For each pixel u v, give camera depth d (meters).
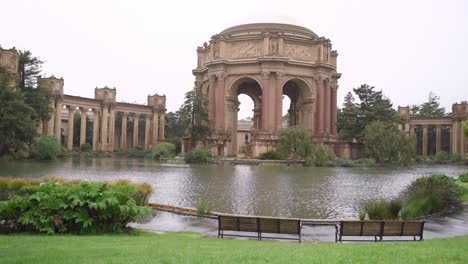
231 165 59.72
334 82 88.50
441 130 116.00
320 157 61.41
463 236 14.91
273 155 65.12
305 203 23.39
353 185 33.28
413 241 13.76
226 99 81.12
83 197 14.08
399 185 33.72
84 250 10.29
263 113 77.00
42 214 13.89
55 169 42.81
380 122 70.44
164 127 107.75
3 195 18.56
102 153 87.62
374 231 13.85
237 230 14.29
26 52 64.31
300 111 85.25
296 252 10.25
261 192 27.75
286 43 80.44
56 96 81.06
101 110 93.25
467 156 90.25
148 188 21.20
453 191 26.17
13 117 49.78
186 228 16.56
